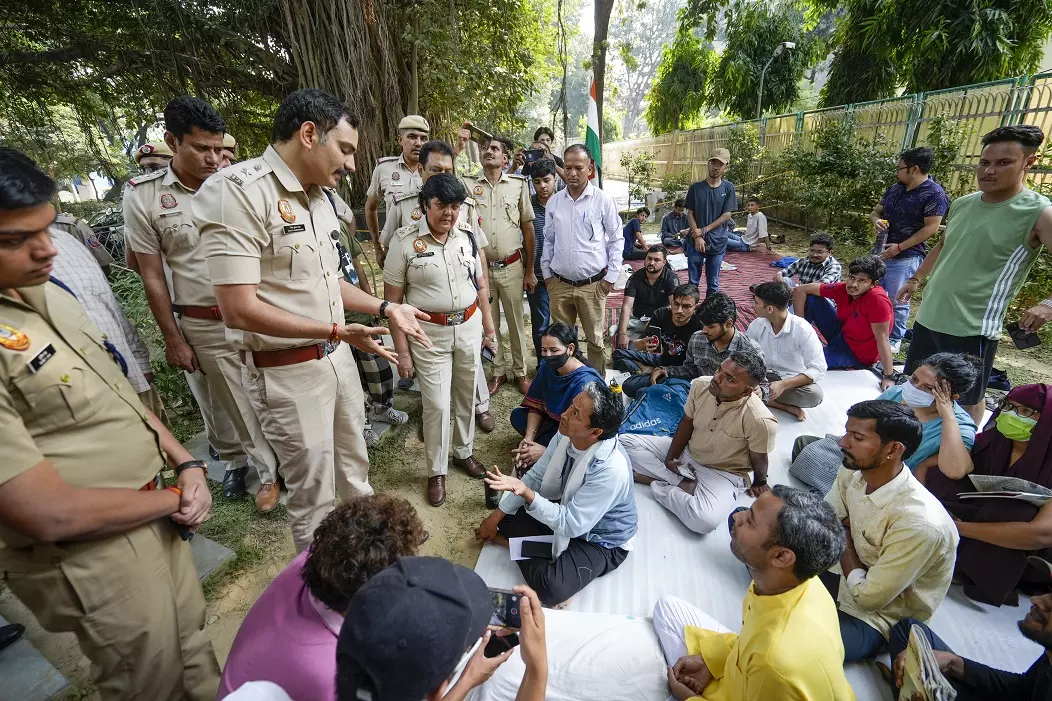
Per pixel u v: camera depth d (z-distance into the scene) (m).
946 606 2.18
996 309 2.77
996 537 2.01
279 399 1.95
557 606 2.22
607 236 3.82
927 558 1.73
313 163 1.80
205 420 2.90
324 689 1.02
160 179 2.40
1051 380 4.21
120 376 1.39
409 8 6.67
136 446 1.36
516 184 3.85
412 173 4.04
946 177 7.19
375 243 4.46
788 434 3.36
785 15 13.41
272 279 1.85
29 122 7.28
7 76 6.75
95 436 1.26
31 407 1.14
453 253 2.74
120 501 1.25
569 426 2.17
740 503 2.71
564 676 1.72
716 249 5.93
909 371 3.22
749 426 2.57
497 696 1.57
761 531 1.38
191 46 6.43
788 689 1.29
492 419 3.73
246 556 2.58
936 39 8.67
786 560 1.34
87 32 6.58
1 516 1.05
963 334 2.86
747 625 1.46
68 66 6.86
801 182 10.10
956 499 2.26
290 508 2.19
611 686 1.70
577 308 3.96
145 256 2.44
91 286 2.04
